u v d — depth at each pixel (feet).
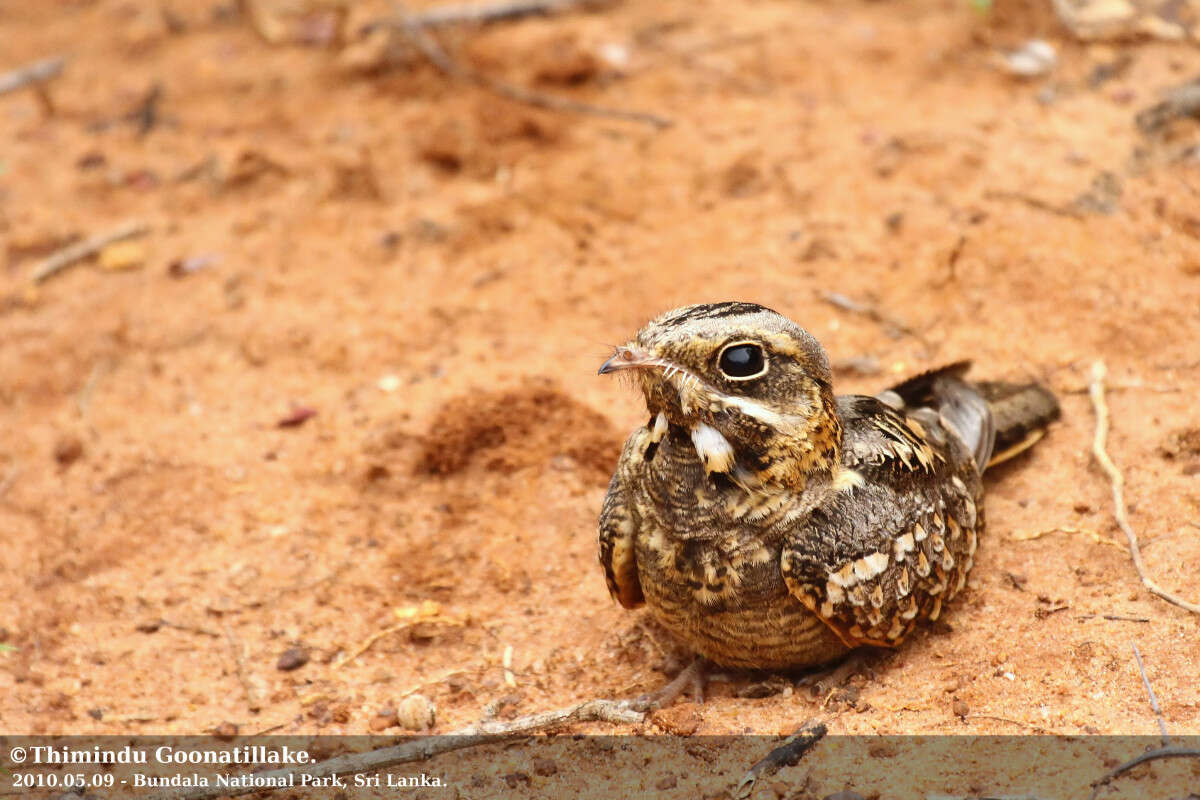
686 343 23.43
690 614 25.55
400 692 28.84
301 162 48.39
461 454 35.55
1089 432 32.45
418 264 43.24
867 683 26.30
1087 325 35.86
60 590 32.73
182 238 46.09
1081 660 25.55
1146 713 23.93
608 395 36.91
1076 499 30.48
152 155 50.78
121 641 30.99
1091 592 27.55
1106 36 47.62
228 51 57.16
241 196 47.80
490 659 29.53
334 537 33.73
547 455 35.29
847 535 24.52
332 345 40.45
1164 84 44.80
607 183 44.86
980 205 40.47
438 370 38.96
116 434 38.17
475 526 33.71
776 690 26.61
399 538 33.58
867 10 53.11
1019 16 50.21
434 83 51.75
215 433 37.73
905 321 37.65
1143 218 38.52
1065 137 42.80
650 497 25.29
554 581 31.65
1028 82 46.44
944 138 43.70
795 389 24.14
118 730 28.27
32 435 38.65
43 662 30.45
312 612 31.45
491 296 41.45
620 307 40.11
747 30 52.49
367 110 50.96
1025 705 24.68
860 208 41.70
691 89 49.08
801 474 24.45
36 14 62.75
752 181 43.86
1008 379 34.94
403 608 31.30
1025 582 28.30
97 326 42.45
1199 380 33.30
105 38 59.82
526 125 47.80
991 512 30.71
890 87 47.42
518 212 44.47
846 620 24.88
